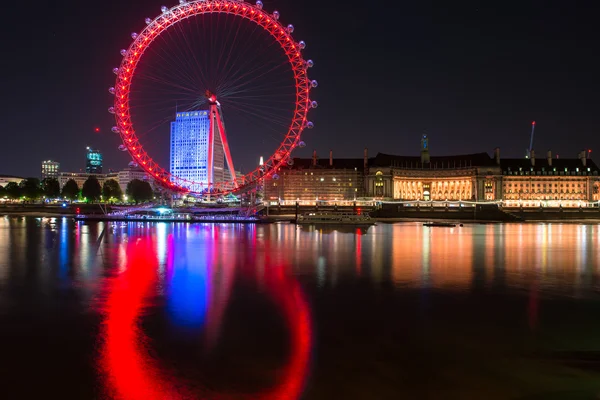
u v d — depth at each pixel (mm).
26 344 23547
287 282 39469
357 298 33531
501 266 49031
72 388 18766
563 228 127250
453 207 181125
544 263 51344
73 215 175000
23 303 31688
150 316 28484
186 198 155125
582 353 22594
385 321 27672
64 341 23969
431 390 18750
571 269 47125
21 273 43719
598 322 27594
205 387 18938
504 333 25516
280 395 18312
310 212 175125
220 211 152250
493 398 18141
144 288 36750
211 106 113312
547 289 36812
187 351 22625
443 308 30703
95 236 85750
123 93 101938
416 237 89312
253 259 54156
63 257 55281
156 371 20375
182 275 42812
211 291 35688
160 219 138375
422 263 51094
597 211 180750
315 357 21938
